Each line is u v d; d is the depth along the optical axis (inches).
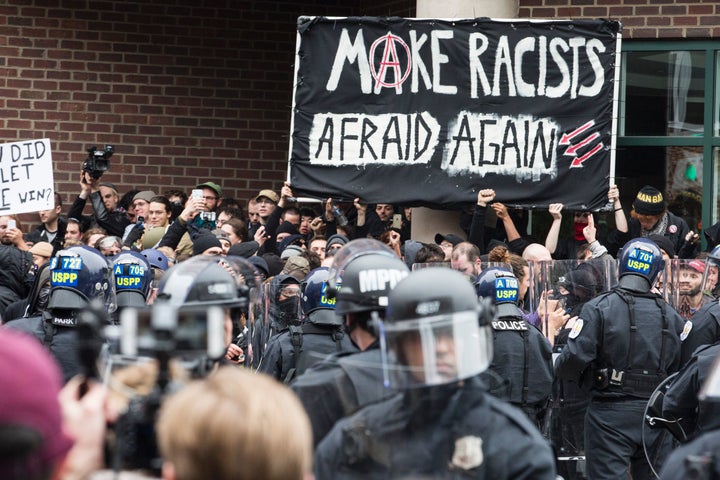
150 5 480.7
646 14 400.8
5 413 68.2
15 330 217.8
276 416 78.6
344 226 368.8
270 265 325.7
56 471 71.1
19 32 475.2
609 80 356.2
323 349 227.0
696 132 402.3
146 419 96.9
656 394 228.1
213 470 77.4
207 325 101.4
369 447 113.3
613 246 357.1
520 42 358.0
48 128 475.8
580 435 268.7
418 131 358.6
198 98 483.8
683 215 404.5
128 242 395.5
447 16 378.6
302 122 362.3
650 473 255.0
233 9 485.7
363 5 489.7
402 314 114.3
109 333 99.5
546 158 356.5
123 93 479.5
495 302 247.0
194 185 483.2
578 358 249.3
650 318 251.6
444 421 112.5
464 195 356.8
